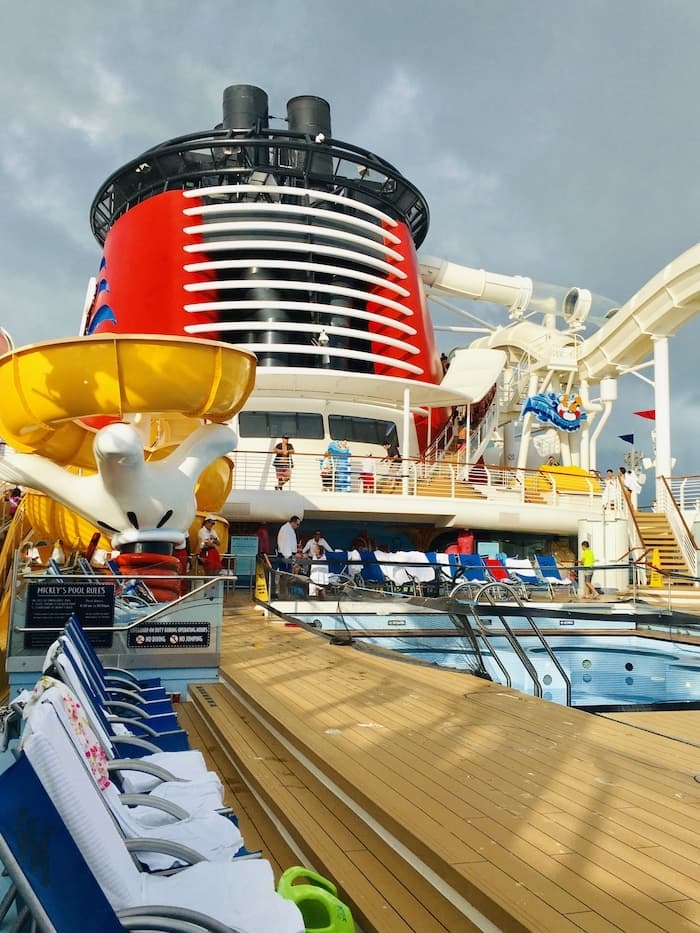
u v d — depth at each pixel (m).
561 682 12.12
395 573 17.56
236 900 2.72
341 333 22.19
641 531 23.03
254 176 24.78
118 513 11.59
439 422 27.66
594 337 28.06
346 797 4.55
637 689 11.88
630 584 21.66
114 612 8.88
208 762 6.05
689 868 3.33
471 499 22.34
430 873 3.48
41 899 1.70
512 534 25.84
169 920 2.27
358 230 25.11
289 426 22.88
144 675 8.90
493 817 3.93
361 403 23.44
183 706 8.40
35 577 8.59
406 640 12.62
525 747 5.43
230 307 21.77
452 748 5.34
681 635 12.98
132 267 22.72
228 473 16.14
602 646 13.13
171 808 3.45
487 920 3.01
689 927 2.78
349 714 6.41
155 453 15.17
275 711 6.50
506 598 16.39
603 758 5.17
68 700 2.83
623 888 3.11
